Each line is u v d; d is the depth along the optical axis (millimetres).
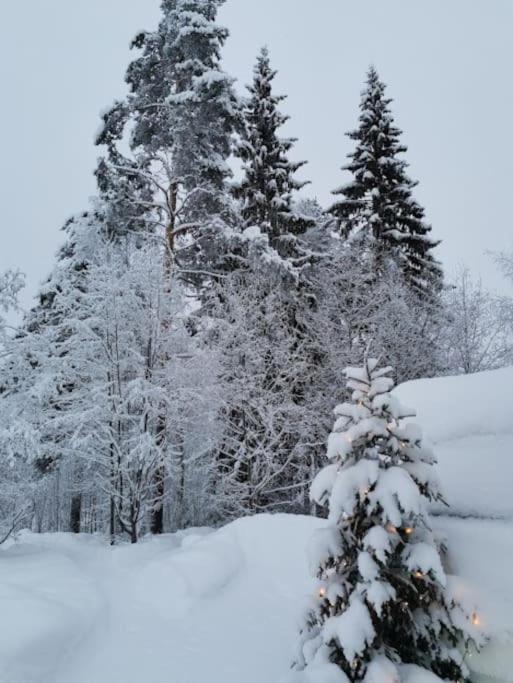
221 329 12562
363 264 16328
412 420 5340
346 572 4113
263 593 6371
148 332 10164
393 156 18609
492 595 3830
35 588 5477
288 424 12562
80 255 13469
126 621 5398
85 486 12234
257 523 7883
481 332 15992
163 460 9445
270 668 4477
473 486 4633
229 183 15609
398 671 3625
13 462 6852
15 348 7945
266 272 13305
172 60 13625
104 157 12719
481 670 3719
